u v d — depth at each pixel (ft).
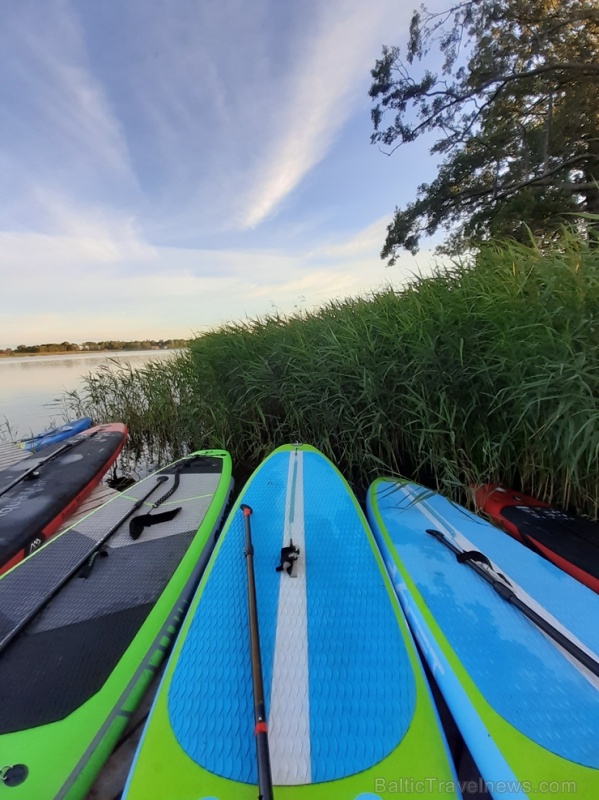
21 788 3.63
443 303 10.12
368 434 10.94
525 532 7.57
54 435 16.30
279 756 3.59
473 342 9.12
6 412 25.82
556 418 7.43
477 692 4.32
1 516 9.24
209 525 8.38
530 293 8.54
